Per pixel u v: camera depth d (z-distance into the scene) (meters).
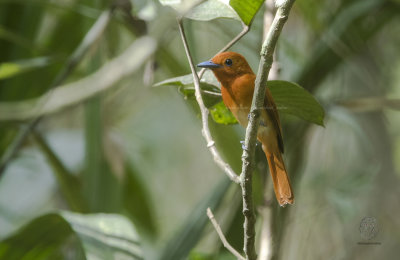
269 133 7.02
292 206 8.66
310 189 9.41
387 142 10.19
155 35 8.30
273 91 5.54
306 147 9.13
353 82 10.29
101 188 8.78
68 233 6.55
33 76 9.75
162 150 13.16
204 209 8.07
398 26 10.46
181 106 13.49
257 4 5.35
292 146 8.49
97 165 8.49
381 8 8.95
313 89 8.57
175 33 8.65
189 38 7.83
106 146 9.12
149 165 12.72
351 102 8.61
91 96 8.79
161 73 10.64
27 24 9.71
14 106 9.33
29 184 10.89
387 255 9.12
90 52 8.89
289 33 9.79
